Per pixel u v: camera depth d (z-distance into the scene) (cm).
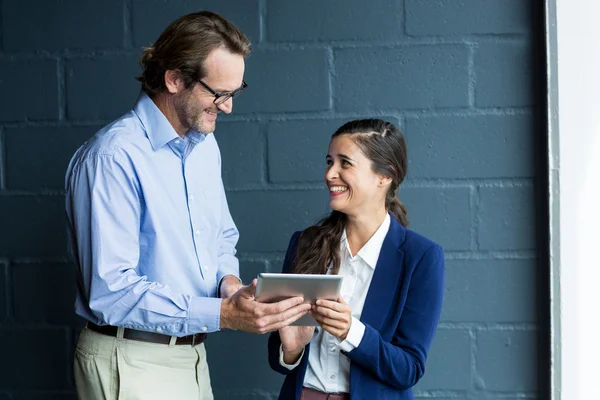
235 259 210
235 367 241
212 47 170
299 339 179
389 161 182
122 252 170
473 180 232
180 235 182
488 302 234
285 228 238
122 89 239
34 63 241
